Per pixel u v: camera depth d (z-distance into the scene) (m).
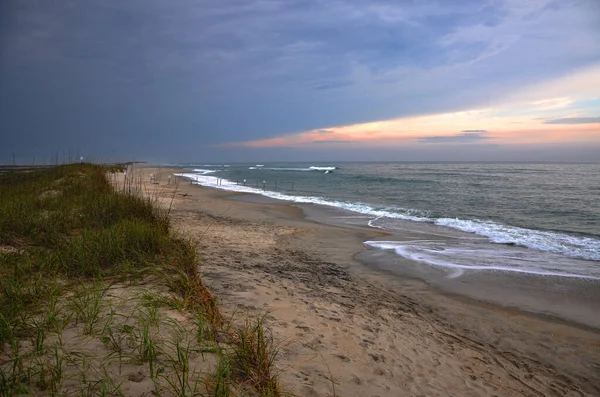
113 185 12.38
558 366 4.22
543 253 9.16
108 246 5.00
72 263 4.50
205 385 2.41
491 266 7.97
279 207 16.94
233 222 12.02
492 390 3.55
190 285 4.21
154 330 3.04
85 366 2.41
